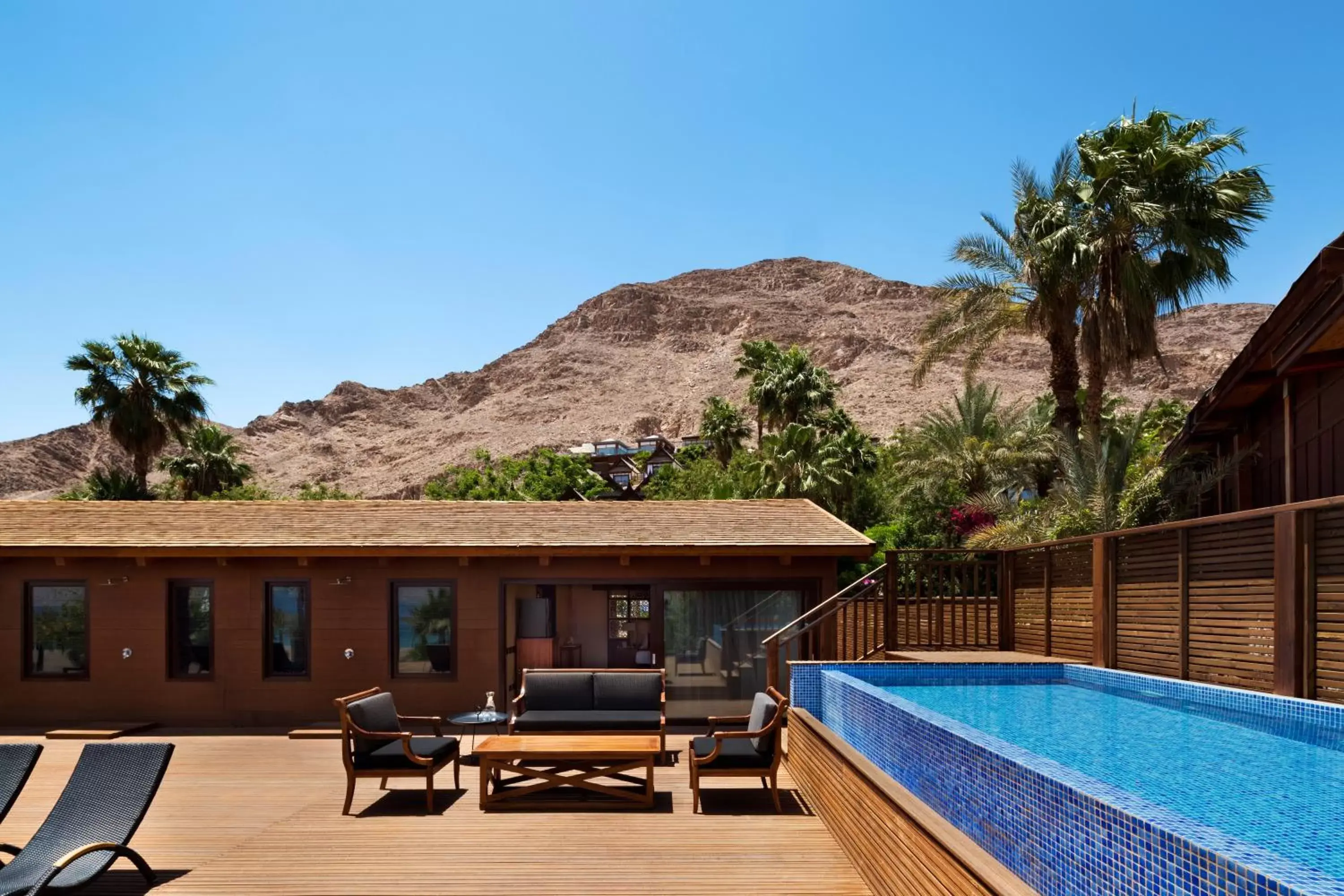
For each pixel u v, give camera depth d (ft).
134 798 19.60
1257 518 22.59
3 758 20.81
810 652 41.45
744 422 180.04
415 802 26.27
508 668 42.78
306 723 41.04
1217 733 22.40
